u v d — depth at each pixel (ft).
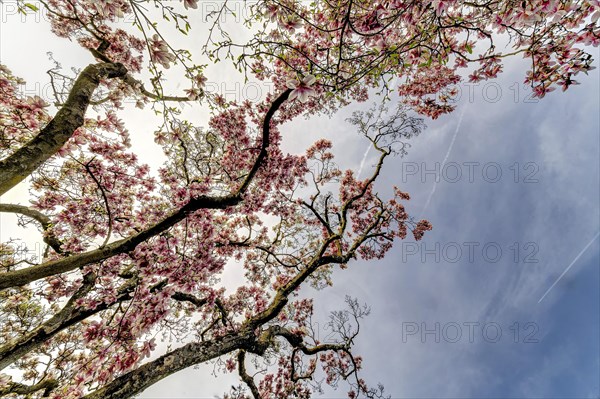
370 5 10.28
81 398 11.66
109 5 8.91
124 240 11.94
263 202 21.26
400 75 12.57
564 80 10.38
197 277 14.02
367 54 10.37
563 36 9.74
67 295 18.85
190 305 26.12
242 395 23.85
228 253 22.06
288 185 23.27
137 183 18.31
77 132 13.39
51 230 17.66
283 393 27.53
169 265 13.60
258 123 22.27
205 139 20.29
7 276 9.01
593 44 9.48
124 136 17.65
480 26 10.52
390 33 10.98
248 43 10.57
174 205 15.52
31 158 9.09
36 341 12.80
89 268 16.76
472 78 12.57
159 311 12.89
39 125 12.56
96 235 17.42
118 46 18.35
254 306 27.84
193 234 16.52
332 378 31.07
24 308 22.40
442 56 10.08
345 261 26.37
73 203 16.43
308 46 15.52
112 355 13.20
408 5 8.54
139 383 12.57
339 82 10.71
